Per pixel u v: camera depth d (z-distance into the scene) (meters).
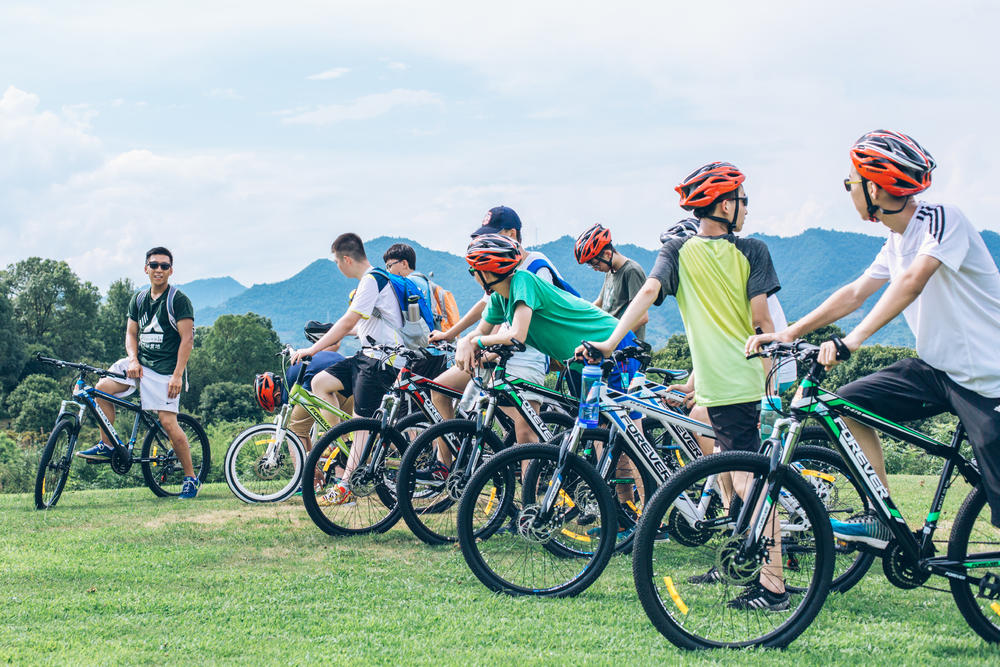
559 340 5.31
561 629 3.92
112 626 3.96
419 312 6.73
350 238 7.28
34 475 24.75
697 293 4.24
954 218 3.50
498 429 5.79
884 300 3.53
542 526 4.43
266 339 104.69
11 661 3.47
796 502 3.78
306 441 7.79
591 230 6.66
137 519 6.62
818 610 3.76
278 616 4.11
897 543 3.78
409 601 4.35
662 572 3.94
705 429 4.66
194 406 98.06
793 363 4.77
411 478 5.52
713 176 4.23
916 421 3.99
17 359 90.62
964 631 3.94
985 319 3.52
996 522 3.52
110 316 116.25
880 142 3.58
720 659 3.56
